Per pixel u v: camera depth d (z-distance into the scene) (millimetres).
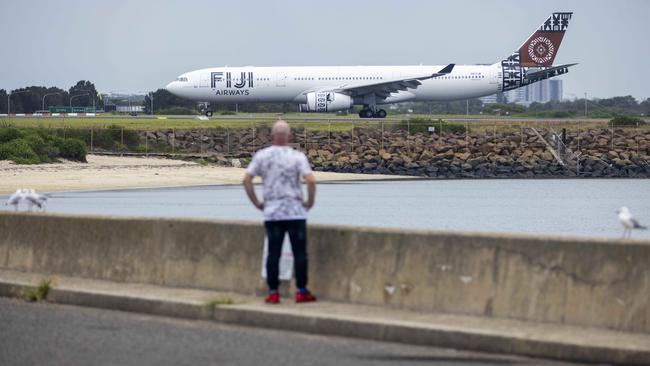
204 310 48125
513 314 44344
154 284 54594
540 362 39281
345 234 49500
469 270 45656
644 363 38156
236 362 38344
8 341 42219
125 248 55969
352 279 48969
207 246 53156
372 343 42750
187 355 39625
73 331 44688
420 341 42406
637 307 41719
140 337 43469
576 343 39250
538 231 147000
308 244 50594
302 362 38469
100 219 57031
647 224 161500
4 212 61688
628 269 42156
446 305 46062
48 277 57156
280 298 50469
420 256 47031
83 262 57375
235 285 51938
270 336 44125
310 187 47719
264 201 48219
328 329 44625
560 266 43625
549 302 43688
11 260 60500
